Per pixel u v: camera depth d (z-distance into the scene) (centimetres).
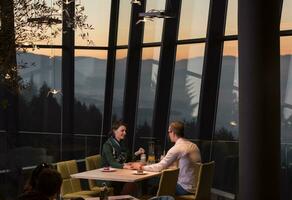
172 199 515
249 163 579
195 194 707
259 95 567
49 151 1077
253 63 567
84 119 1178
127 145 1085
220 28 920
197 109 951
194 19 961
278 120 579
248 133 577
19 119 1183
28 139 1062
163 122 1015
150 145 841
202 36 945
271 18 565
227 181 884
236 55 896
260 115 568
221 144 896
